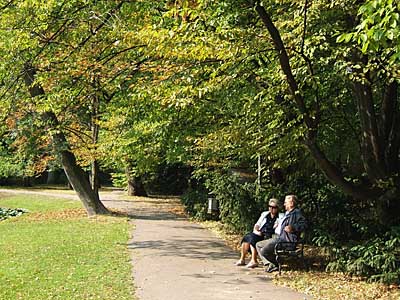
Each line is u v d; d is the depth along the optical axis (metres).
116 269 10.70
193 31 8.18
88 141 20.80
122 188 41.25
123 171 36.59
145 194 33.75
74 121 19.58
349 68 8.99
